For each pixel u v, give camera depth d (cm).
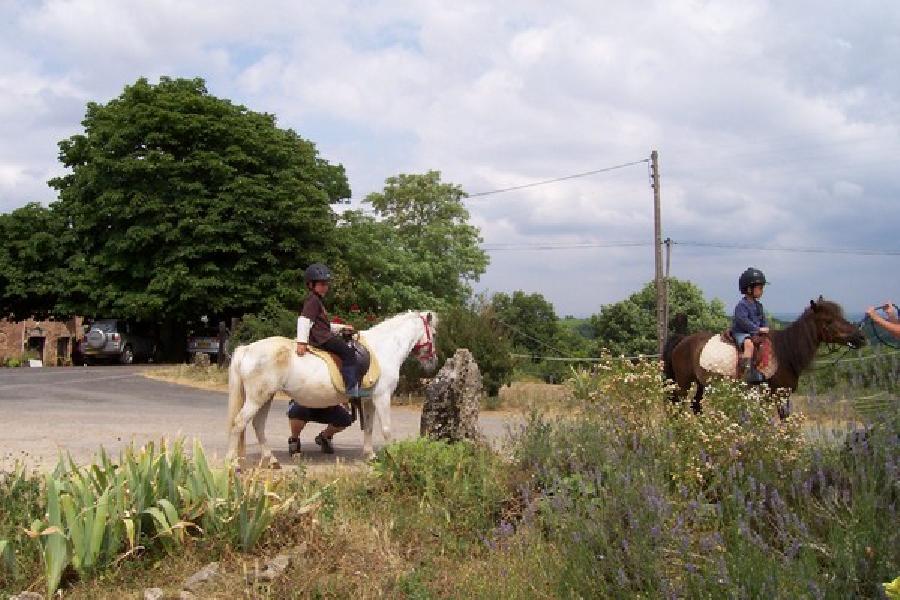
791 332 1052
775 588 452
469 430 922
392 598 574
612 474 642
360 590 583
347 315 2195
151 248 3491
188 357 3822
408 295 4362
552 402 1942
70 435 1264
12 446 1134
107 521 614
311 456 1122
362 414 1086
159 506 650
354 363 1004
